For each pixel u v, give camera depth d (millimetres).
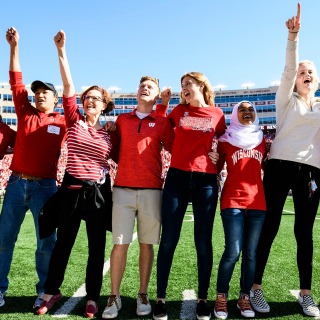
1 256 3342
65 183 3189
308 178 3264
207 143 3234
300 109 3328
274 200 3301
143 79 3541
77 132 3264
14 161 3459
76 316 2988
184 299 3490
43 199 3387
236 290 3816
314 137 3359
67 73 3328
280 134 3377
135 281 4152
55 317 2957
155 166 3305
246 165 3186
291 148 3287
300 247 3266
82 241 7035
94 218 3158
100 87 3545
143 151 3264
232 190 3152
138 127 3357
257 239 3105
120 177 3279
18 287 3863
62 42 3291
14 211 3367
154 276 4414
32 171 3377
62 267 3143
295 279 4195
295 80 3320
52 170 3523
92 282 3109
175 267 4812
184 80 3445
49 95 3666
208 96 3477
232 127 3420
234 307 3271
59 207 3156
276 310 3174
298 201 3291
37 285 3379
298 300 3391
